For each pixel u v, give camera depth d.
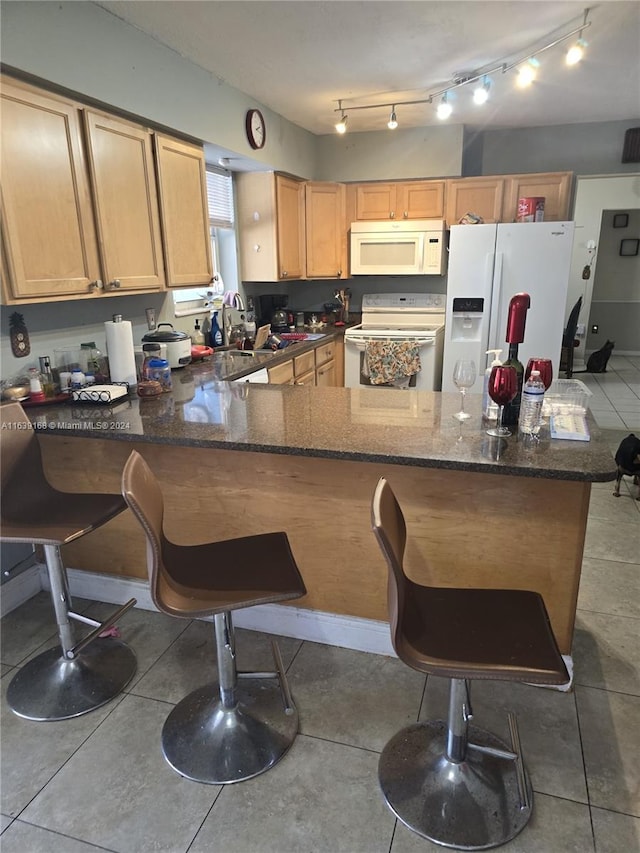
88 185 2.23
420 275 5.03
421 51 2.87
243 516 2.08
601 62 3.15
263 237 4.17
